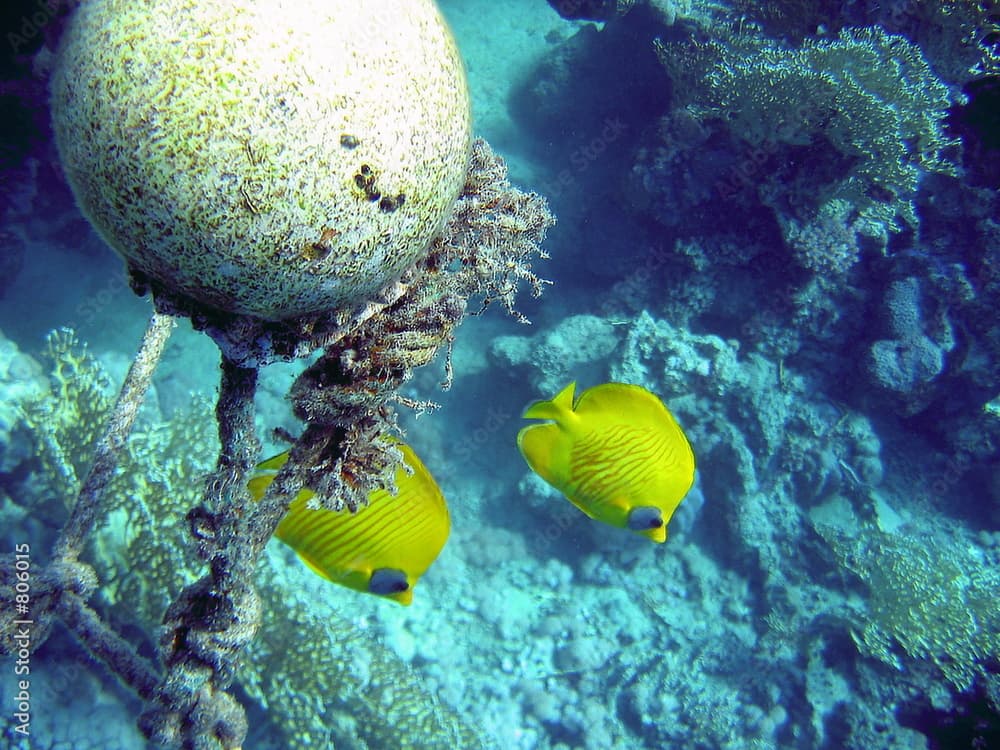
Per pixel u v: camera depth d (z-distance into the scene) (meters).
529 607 7.04
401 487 2.05
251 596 1.83
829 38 6.85
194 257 0.94
